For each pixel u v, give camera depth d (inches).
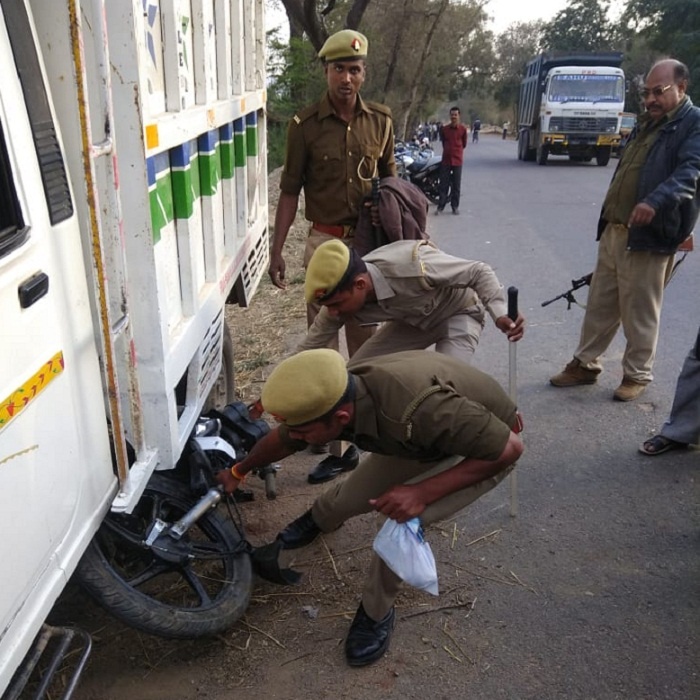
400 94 1151.0
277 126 645.3
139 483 93.9
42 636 88.0
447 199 506.6
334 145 157.4
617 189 179.6
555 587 127.6
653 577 129.3
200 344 123.0
